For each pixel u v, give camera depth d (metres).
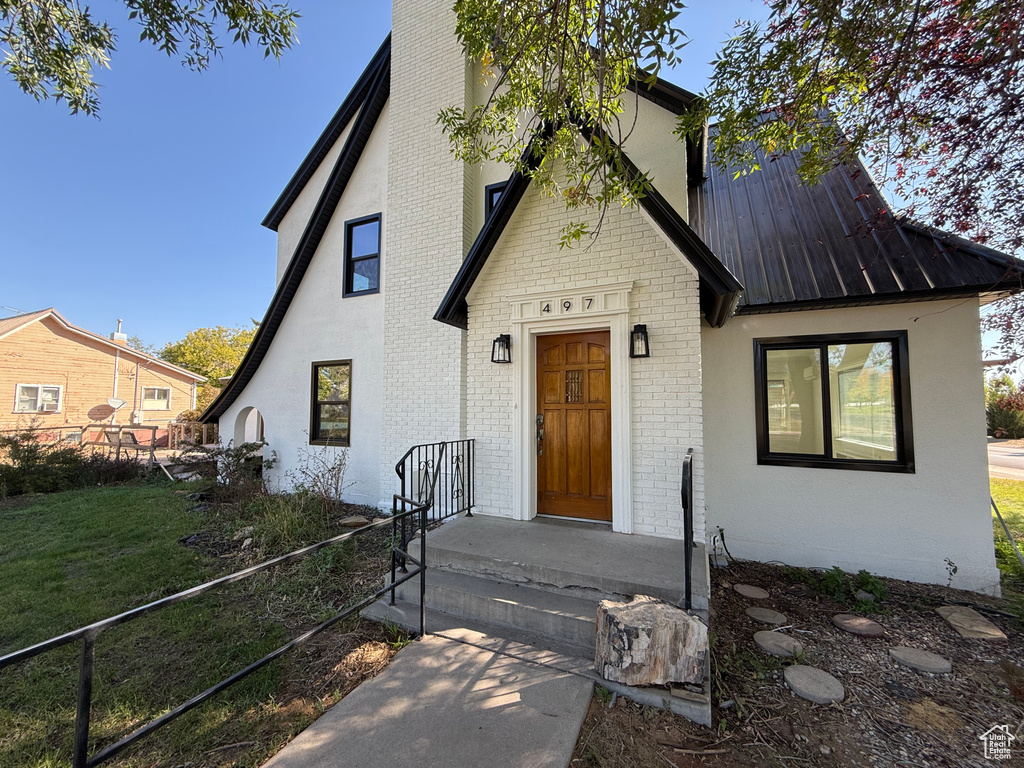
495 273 5.12
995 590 4.07
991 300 4.28
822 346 4.83
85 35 4.39
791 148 4.20
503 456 4.92
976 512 4.19
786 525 4.86
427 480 5.18
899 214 4.68
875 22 3.11
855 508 4.61
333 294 7.82
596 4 3.02
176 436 14.37
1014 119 3.34
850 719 2.42
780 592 4.15
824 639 3.28
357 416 7.38
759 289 4.79
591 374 4.75
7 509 6.98
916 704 2.56
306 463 7.80
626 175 3.54
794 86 3.59
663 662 2.50
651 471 4.23
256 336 8.26
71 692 2.48
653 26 2.42
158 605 1.65
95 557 4.75
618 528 4.29
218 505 7.06
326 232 8.00
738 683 2.72
